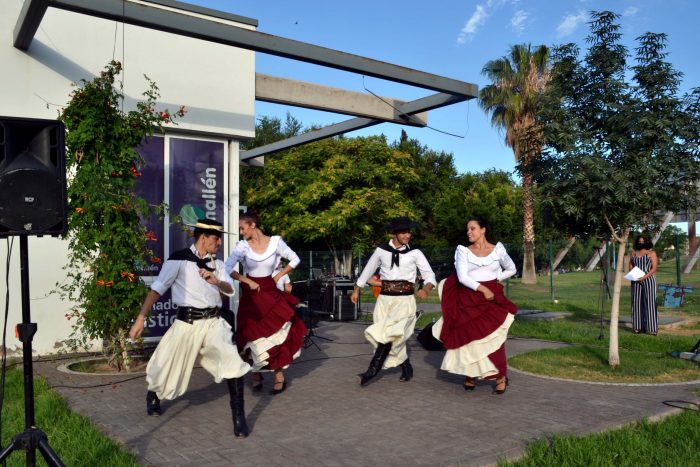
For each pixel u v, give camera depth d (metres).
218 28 7.14
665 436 4.52
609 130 6.87
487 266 5.98
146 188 8.88
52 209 3.49
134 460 3.96
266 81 9.74
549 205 7.02
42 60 7.96
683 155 6.62
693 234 23.67
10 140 3.45
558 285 19.94
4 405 5.29
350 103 10.27
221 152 9.52
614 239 7.20
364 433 4.65
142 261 7.05
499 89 27.39
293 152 28.00
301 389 6.19
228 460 4.04
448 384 6.44
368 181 26.03
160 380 4.71
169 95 8.88
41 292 7.90
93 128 6.65
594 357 7.84
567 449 4.09
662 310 14.41
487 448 4.26
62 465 3.26
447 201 32.03
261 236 6.02
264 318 5.82
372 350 8.82
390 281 6.34
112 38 8.47
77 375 6.71
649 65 6.68
